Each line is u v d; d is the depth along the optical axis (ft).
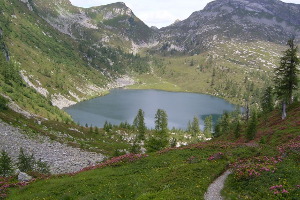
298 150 104.73
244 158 110.83
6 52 629.92
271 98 307.58
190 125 518.37
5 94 412.36
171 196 73.61
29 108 437.99
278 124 191.93
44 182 111.75
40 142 232.94
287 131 160.45
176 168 105.60
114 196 84.69
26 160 149.69
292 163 90.33
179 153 132.36
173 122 596.29
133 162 128.16
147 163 122.72
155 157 131.34
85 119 584.81
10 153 190.29
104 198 83.76
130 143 353.31
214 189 82.28
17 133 232.12
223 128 344.49
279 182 74.43
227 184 85.35
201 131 531.91
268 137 167.43
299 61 183.52
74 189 96.63
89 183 100.99
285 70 190.49
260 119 264.31
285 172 80.69
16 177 125.49
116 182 98.32
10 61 630.33
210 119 515.91
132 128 451.53
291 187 69.77
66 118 522.06
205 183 86.02
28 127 260.01
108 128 407.23
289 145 114.32
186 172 97.45
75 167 188.65
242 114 640.17
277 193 68.28
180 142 431.43
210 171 97.55
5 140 208.74
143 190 85.40
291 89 192.85
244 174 85.87
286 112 215.72
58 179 115.34
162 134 217.97
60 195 93.15
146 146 209.56
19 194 101.96
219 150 129.90
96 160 215.51
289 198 64.54
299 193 65.82
